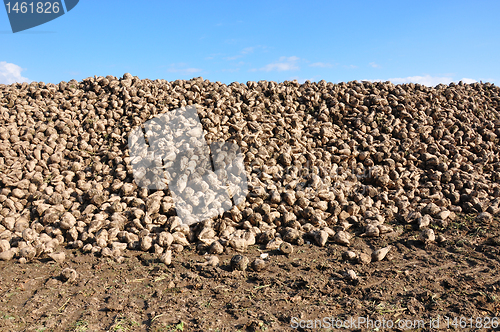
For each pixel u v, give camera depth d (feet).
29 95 31.68
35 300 12.92
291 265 15.76
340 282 14.19
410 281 14.26
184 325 11.28
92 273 15.02
